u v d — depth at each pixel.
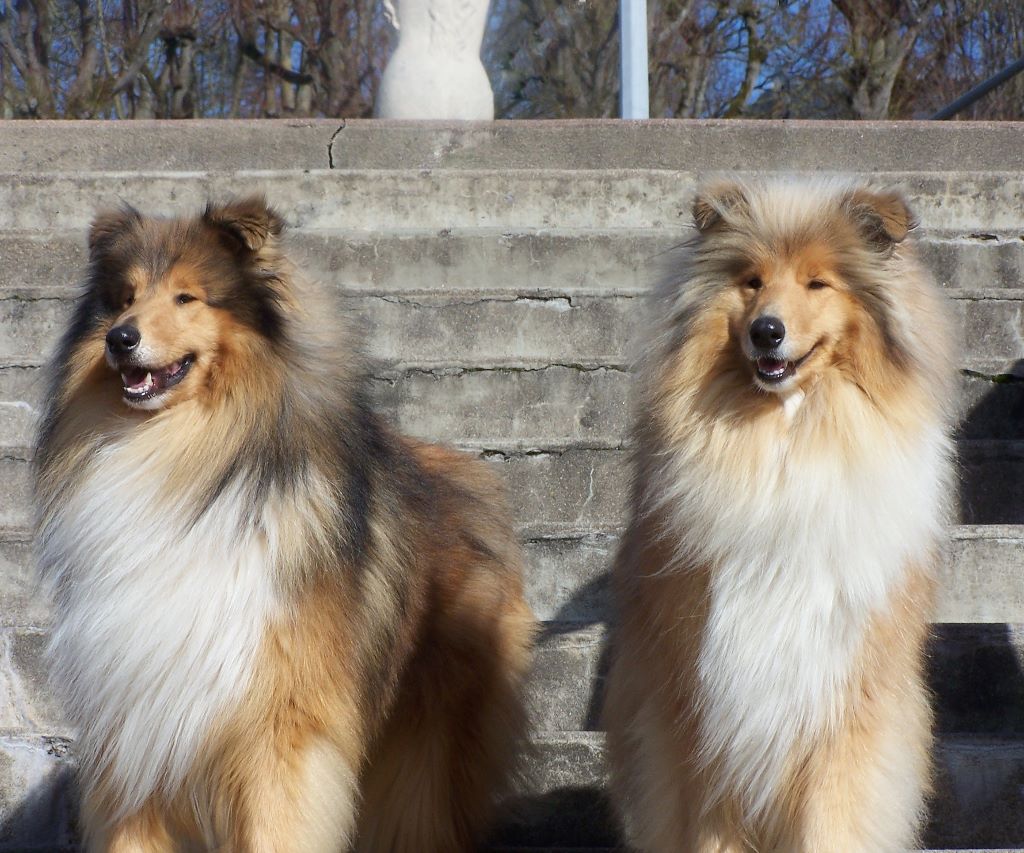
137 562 3.36
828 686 3.37
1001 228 7.12
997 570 4.72
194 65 24.47
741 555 3.39
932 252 6.83
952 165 7.93
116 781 3.44
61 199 7.23
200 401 3.49
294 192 7.34
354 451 3.69
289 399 3.51
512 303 6.18
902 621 3.46
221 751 3.39
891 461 3.42
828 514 3.36
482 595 4.14
